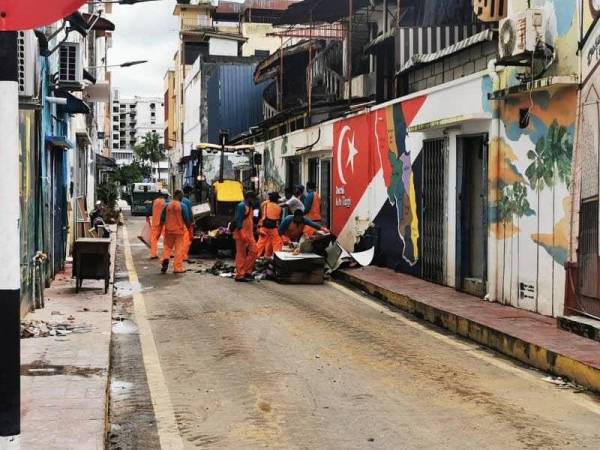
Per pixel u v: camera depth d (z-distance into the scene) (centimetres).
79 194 2370
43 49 1090
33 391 640
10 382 295
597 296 854
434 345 922
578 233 895
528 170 1014
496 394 699
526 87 959
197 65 5544
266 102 3656
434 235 1316
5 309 294
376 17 2319
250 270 1479
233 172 2473
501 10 1197
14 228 295
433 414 631
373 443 555
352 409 643
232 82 4962
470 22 1672
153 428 594
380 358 841
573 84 897
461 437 571
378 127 1587
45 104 1245
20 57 546
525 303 1029
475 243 1207
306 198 1783
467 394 697
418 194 1380
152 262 1850
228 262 1828
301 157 2278
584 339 836
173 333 973
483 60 1304
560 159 935
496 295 1105
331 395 687
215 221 1978
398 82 1681
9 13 293
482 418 621
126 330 991
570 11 909
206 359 830
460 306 1066
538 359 804
